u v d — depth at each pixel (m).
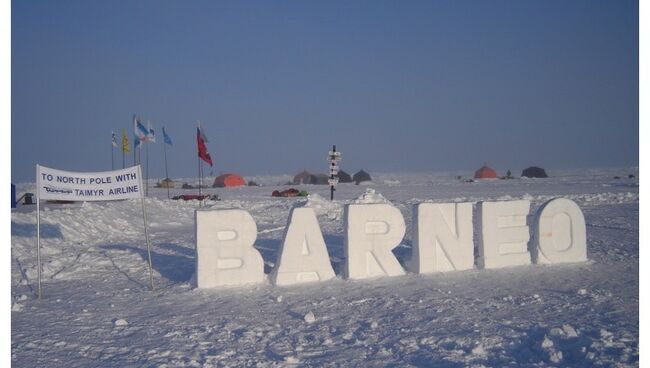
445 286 11.36
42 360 7.29
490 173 92.50
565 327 7.69
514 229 13.52
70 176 11.77
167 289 11.91
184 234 23.12
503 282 11.69
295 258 12.01
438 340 7.63
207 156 22.86
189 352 7.44
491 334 7.84
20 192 56.72
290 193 51.56
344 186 77.94
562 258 13.80
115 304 10.66
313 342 7.78
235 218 11.88
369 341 7.77
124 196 12.02
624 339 7.36
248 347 7.61
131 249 18.25
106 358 7.30
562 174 110.38
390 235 12.52
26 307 10.55
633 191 47.09
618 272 12.57
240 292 11.28
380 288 11.30
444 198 41.00
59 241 19.73
